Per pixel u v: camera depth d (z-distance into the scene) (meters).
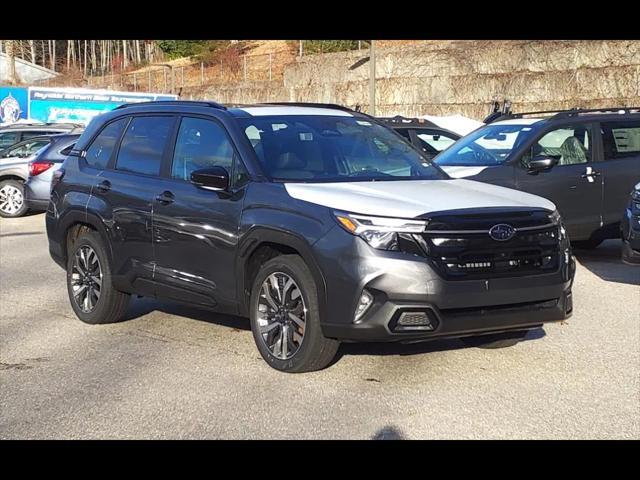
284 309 5.84
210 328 7.38
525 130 10.85
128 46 82.50
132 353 6.61
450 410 5.17
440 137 14.09
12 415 5.22
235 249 6.11
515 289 5.48
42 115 33.81
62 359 6.48
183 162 6.82
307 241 5.55
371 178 6.36
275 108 6.97
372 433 4.82
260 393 5.54
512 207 5.66
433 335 5.32
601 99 29.06
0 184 16.94
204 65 58.78
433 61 34.44
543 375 5.87
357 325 5.34
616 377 5.82
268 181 6.09
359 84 37.69
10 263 11.34
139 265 6.98
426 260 5.28
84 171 7.75
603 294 8.62
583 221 10.48
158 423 5.04
